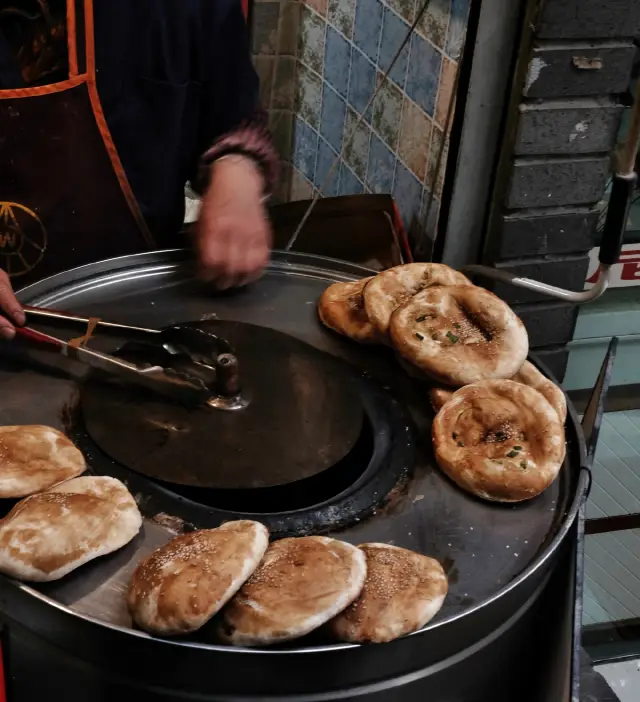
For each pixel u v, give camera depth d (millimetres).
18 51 1093
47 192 1167
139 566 696
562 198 1257
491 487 807
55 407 874
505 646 755
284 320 1045
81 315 1009
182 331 924
